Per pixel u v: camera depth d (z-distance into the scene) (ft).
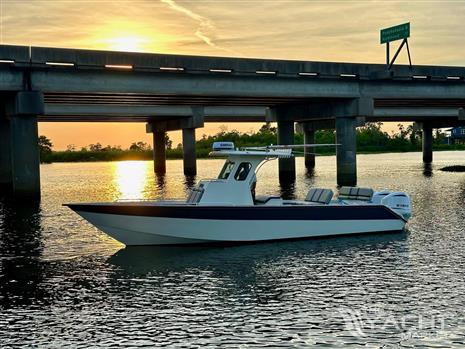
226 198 71.26
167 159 561.02
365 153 591.37
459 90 170.60
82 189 165.07
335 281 53.57
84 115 222.69
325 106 166.40
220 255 65.77
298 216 72.59
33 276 56.80
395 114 263.90
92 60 125.80
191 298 49.08
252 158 72.08
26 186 122.01
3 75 118.93
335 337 39.91
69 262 62.90
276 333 40.81
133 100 162.20
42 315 45.01
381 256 63.46
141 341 39.68
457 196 121.90
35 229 84.94
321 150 536.01
